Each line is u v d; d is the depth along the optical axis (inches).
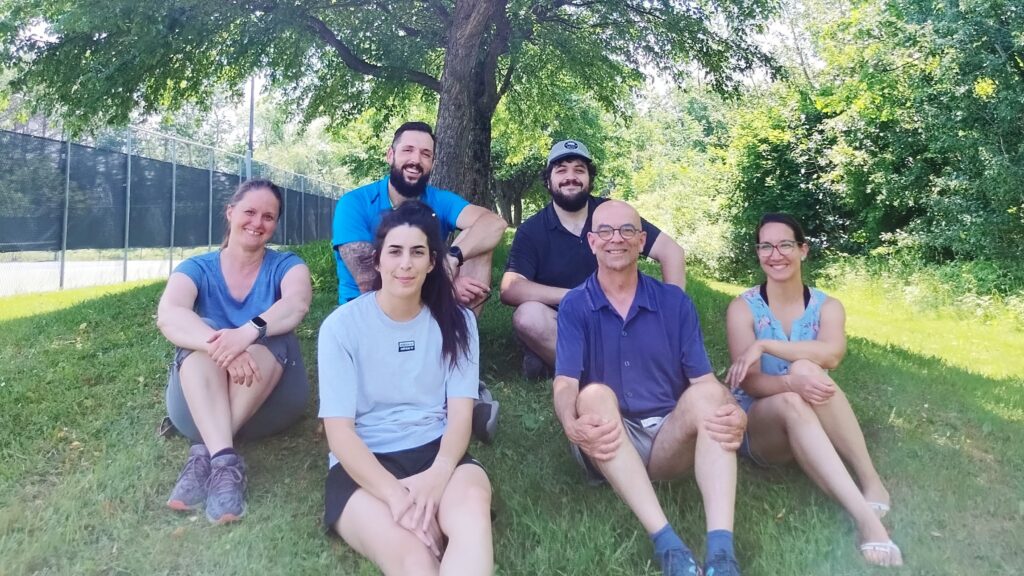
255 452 136.3
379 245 104.7
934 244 493.0
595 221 114.0
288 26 378.9
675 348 115.5
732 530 93.9
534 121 636.1
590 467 118.8
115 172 455.8
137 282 422.9
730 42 444.5
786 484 122.7
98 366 186.7
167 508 115.3
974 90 447.5
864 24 539.2
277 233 797.9
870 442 148.9
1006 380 232.8
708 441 98.4
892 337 333.4
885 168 536.1
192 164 571.5
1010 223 445.1
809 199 637.9
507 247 413.7
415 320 107.0
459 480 97.3
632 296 116.6
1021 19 419.2
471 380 108.4
